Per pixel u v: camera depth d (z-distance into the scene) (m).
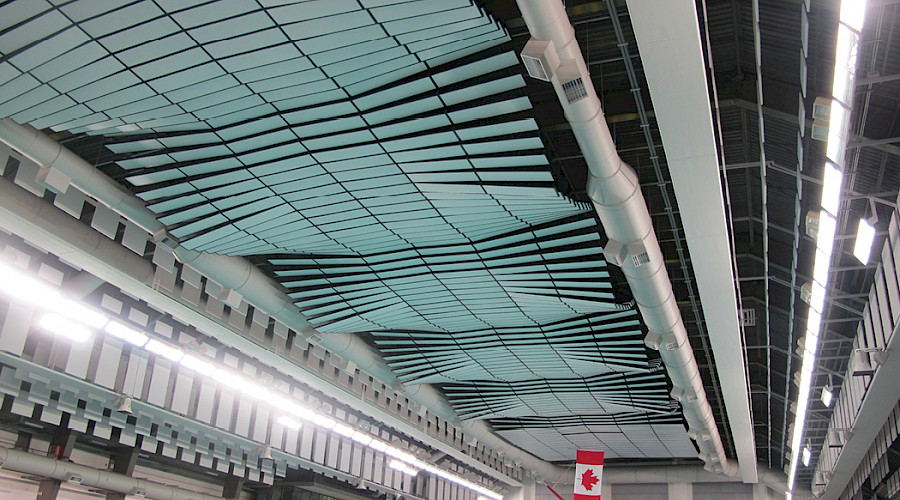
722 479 40.16
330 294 18.73
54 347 17.73
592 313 19.95
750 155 14.08
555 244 15.48
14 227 14.20
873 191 13.57
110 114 11.44
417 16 9.32
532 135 11.62
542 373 24.80
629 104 13.34
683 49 9.45
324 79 10.59
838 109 9.42
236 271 17.31
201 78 10.45
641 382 25.66
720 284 16.30
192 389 22.22
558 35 9.45
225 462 25.41
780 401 28.91
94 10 9.25
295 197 13.72
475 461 37.16
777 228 16.20
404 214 14.30
